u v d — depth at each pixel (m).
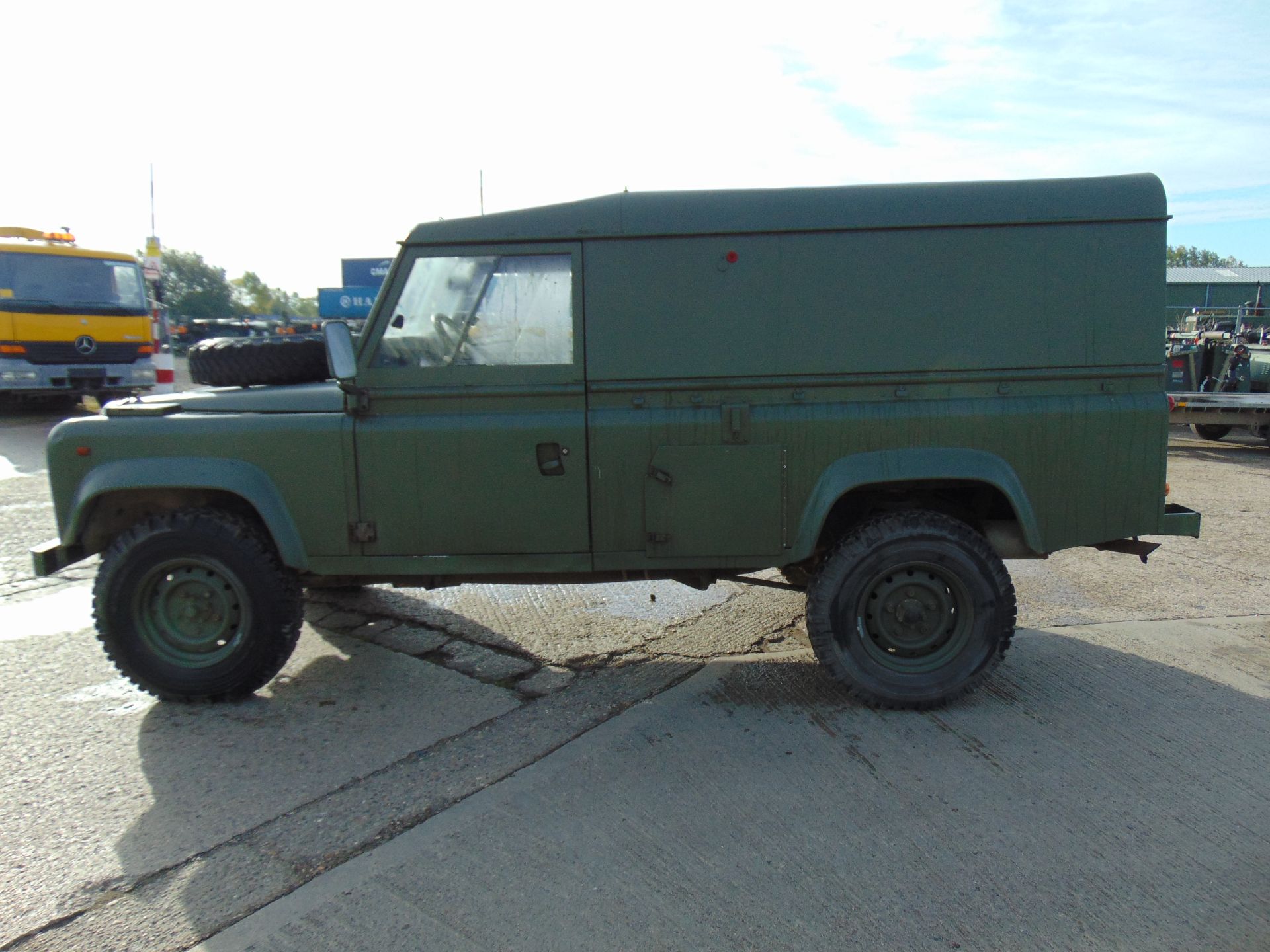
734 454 3.85
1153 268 3.80
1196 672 4.34
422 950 2.43
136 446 3.94
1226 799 3.19
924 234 3.80
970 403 3.84
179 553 3.88
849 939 2.47
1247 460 11.14
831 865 2.80
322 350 4.27
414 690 4.18
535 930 2.51
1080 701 4.00
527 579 4.15
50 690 4.20
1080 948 2.44
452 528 3.94
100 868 2.81
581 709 3.96
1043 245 3.79
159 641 3.98
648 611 5.35
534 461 3.88
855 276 3.82
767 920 2.54
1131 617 5.21
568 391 3.88
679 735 3.68
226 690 3.97
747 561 3.94
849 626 3.89
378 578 4.24
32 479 9.20
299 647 4.74
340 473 3.91
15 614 5.29
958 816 3.08
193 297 89.50
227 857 2.86
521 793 3.23
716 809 3.12
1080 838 2.95
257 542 3.92
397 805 3.16
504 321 3.90
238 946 2.45
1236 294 29.47
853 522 4.22
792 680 4.26
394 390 3.90
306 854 2.87
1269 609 5.34
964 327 3.82
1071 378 3.84
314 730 3.77
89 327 13.63
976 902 2.63
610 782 3.30
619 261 3.84
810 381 3.85
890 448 3.85
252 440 3.91
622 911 2.58
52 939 2.49
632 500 3.90
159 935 2.50
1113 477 3.87
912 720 3.82
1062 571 6.22
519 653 4.66
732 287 3.83
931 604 3.94
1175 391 14.54
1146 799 3.18
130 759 3.52
